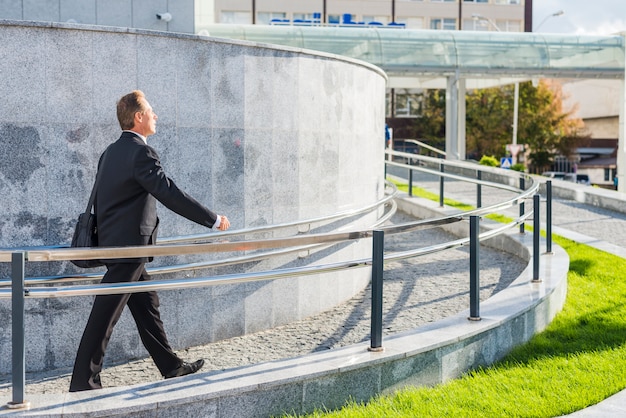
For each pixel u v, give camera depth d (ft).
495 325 17.17
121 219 14.10
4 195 17.57
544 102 172.04
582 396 14.57
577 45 98.43
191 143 19.65
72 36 17.87
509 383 15.39
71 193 18.10
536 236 22.62
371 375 14.33
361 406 13.78
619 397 14.79
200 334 20.18
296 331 21.39
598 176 221.05
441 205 45.39
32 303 17.94
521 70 97.25
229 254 20.63
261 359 18.63
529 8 193.98
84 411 11.71
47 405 11.96
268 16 176.65
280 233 21.95
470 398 14.28
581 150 224.53
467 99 172.24
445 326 16.84
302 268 14.88
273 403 13.20
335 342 20.07
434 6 189.26
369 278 28.12
